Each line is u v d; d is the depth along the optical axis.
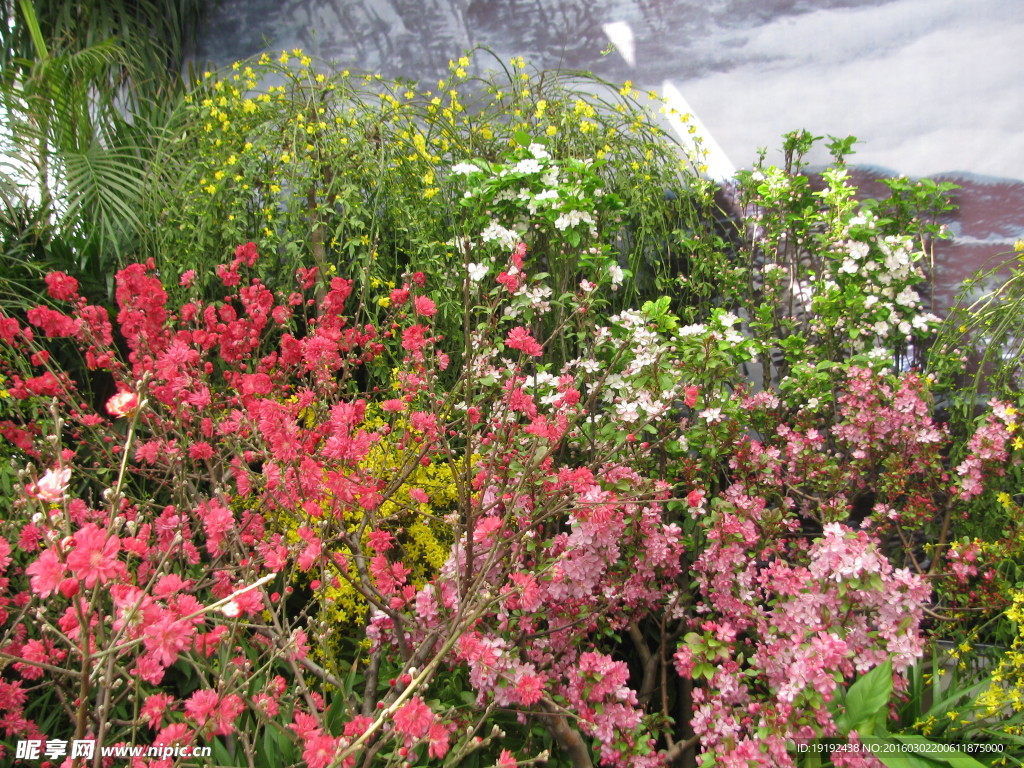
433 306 1.57
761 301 2.89
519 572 1.45
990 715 1.71
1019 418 2.08
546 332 2.53
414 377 1.74
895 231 2.69
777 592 1.63
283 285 2.56
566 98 2.87
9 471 1.82
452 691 1.66
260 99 2.73
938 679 1.92
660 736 1.99
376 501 1.46
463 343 2.49
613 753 1.46
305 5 3.42
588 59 3.13
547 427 1.50
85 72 2.90
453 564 1.56
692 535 2.07
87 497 2.13
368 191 2.63
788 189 2.69
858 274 2.57
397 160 2.60
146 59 3.40
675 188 2.85
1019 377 2.45
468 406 1.46
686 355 2.05
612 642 2.19
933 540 2.38
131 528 1.04
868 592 1.55
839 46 2.84
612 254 2.34
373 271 2.48
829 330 2.60
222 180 2.51
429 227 2.57
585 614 1.72
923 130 2.74
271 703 1.17
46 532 0.89
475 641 1.20
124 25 3.30
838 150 2.71
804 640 1.51
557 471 1.79
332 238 2.61
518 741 1.68
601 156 2.59
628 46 3.09
